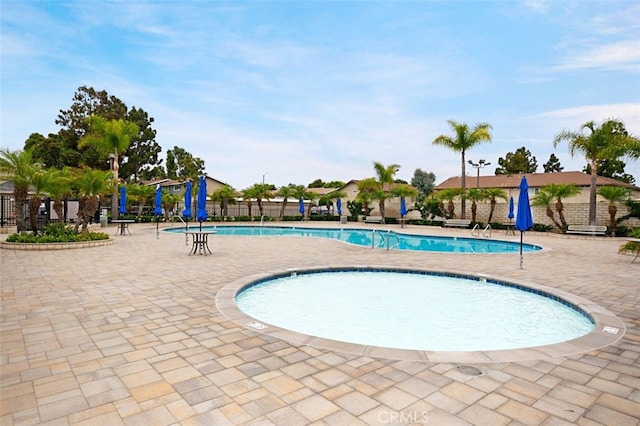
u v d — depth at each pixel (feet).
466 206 89.45
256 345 12.75
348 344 12.91
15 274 25.20
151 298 19.07
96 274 25.46
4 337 13.28
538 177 109.40
